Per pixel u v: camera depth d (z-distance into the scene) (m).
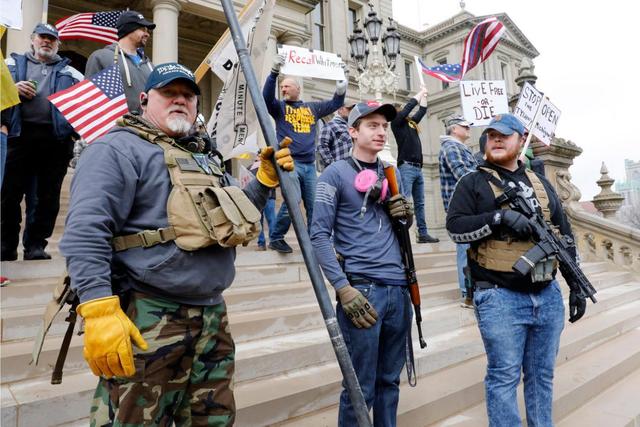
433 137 30.19
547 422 2.46
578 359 4.15
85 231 1.41
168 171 1.61
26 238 3.87
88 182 1.47
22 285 3.18
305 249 1.77
